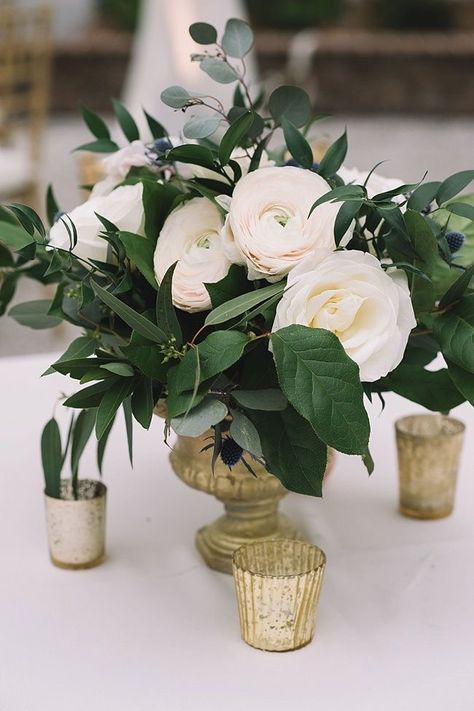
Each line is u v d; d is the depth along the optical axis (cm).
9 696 78
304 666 81
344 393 73
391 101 664
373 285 76
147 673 81
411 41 673
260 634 83
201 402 78
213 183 87
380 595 92
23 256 91
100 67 656
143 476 119
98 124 106
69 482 101
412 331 90
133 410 81
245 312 81
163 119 263
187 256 83
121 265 85
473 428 130
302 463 80
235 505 96
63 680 80
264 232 79
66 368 81
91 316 91
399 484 108
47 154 560
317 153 133
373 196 81
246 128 81
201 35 88
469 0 785
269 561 86
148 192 86
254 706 76
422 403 90
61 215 94
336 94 664
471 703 77
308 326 76
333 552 100
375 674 80
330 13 754
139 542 104
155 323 84
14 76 342
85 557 97
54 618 89
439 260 87
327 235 79
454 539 103
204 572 98
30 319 101
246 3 746
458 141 595
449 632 86
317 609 84
